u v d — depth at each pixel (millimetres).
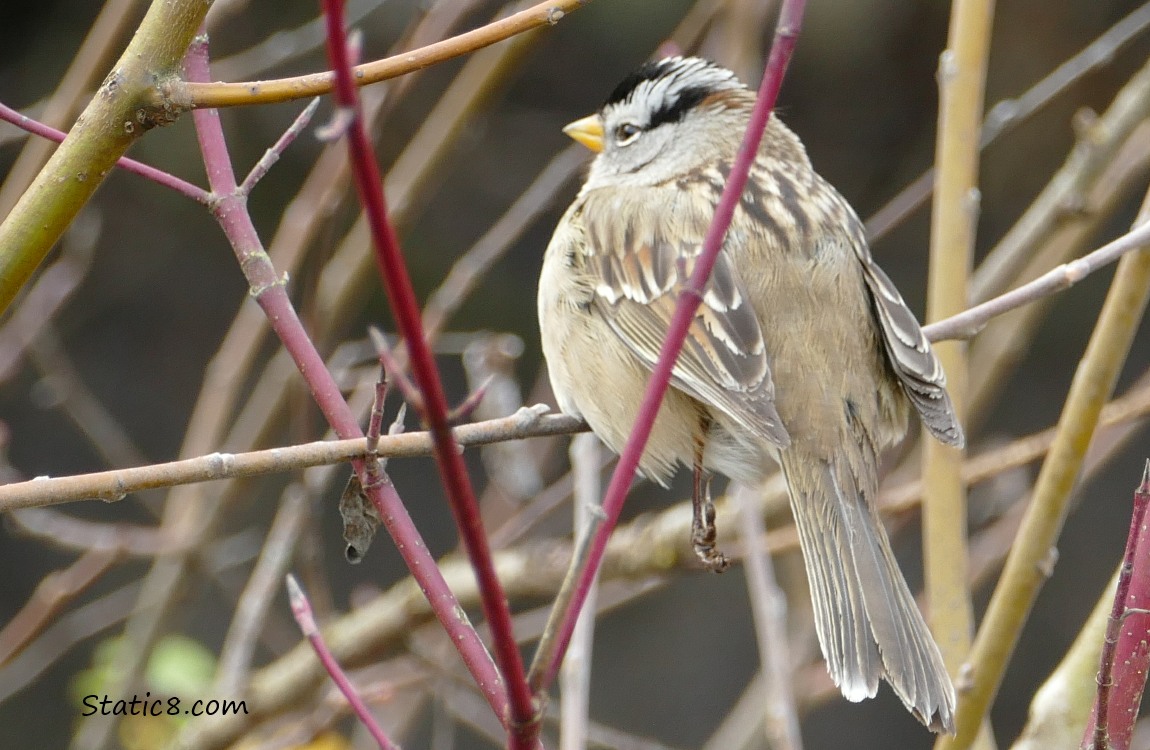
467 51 4465
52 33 14445
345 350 10164
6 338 10289
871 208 15836
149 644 9414
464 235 15086
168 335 15680
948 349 7195
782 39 3693
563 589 3543
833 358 6645
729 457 6754
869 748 16641
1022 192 15500
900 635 5797
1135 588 4504
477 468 16359
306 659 9555
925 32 15203
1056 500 5793
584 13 14500
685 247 6965
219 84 4531
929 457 6812
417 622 9484
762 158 7672
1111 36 9344
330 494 15789
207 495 9484
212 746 9148
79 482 4840
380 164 14047
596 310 7047
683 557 9367
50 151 8750
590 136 8375
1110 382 5750
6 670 12609
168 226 15148
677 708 16219
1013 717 16219
